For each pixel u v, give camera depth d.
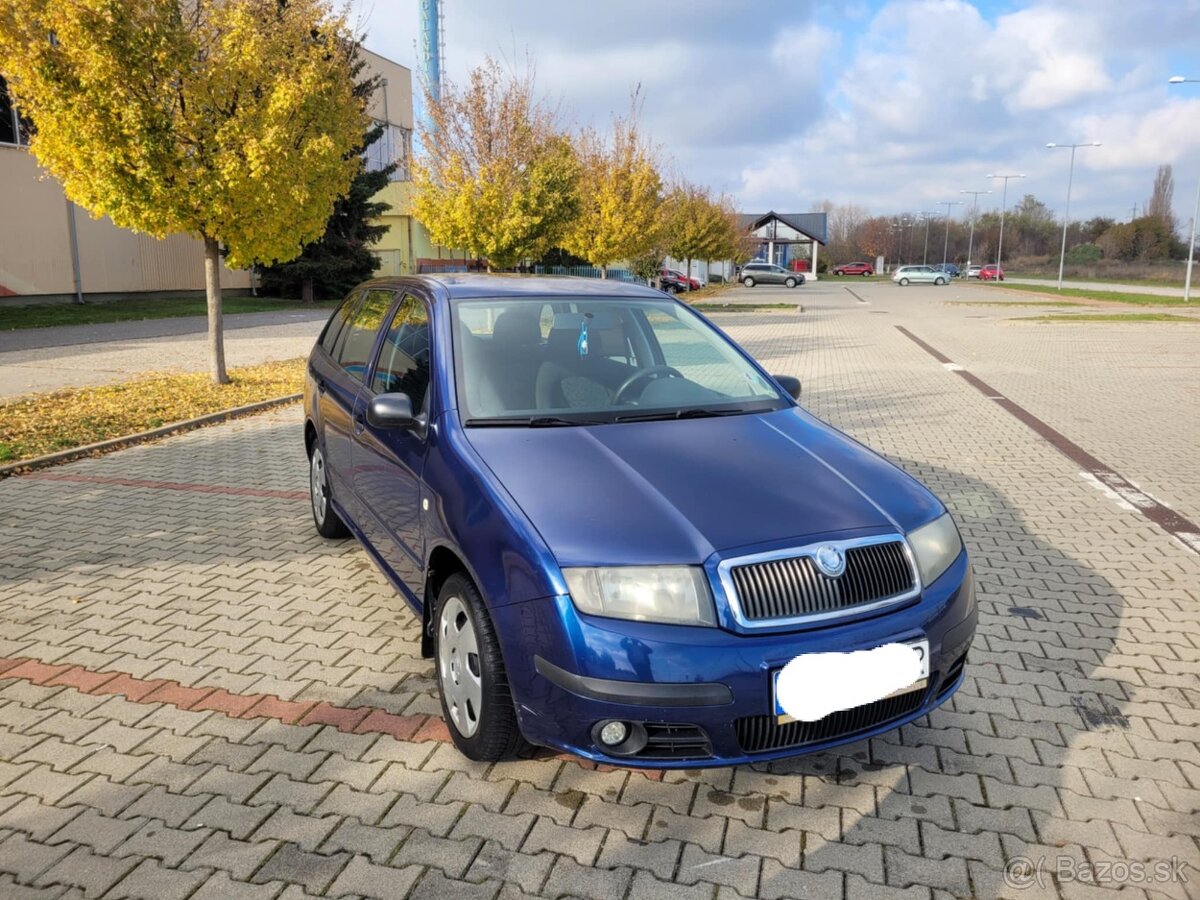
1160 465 7.73
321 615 4.39
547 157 20.09
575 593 2.65
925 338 21.05
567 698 2.63
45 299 24.77
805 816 2.84
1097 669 3.88
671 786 2.99
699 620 2.63
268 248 10.88
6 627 4.21
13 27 8.85
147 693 3.58
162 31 9.17
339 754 3.15
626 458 3.23
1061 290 54.00
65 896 2.43
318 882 2.50
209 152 10.00
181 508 6.23
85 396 10.59
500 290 4.25
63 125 9.16
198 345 17.16
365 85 24.77
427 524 3.34
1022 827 2.80
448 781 3.00
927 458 7.97
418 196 19.80
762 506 2.94
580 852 2.65
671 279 44.88
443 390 3.59
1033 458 7.98
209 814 2.80
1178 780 3.06
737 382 4.17
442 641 3.21
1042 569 5.14
